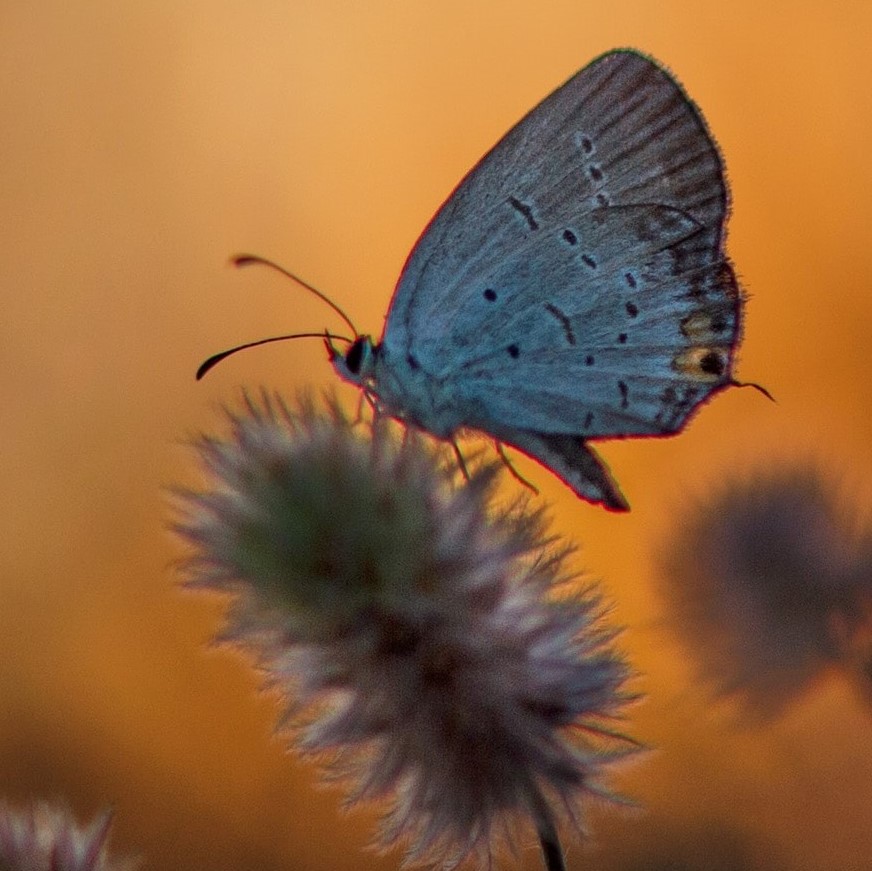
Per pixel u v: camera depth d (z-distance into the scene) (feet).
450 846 0.68
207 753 0.82
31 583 0.84
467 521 0.68
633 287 0.72
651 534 0.72
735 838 0.75
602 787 0.68
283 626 0.68
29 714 0.83
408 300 0.72
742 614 0.71
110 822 0.68
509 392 0.72
